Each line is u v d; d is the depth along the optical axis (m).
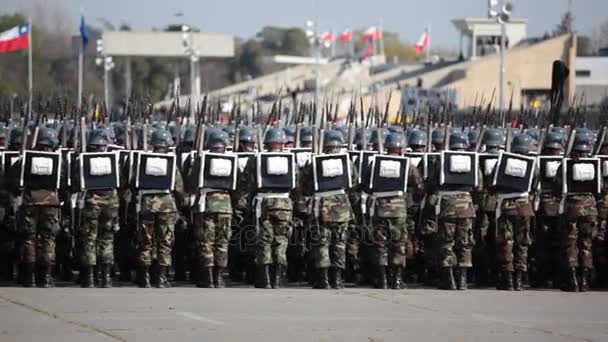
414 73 175.62
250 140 51.75
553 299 47.81
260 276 49.56
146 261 48.91
